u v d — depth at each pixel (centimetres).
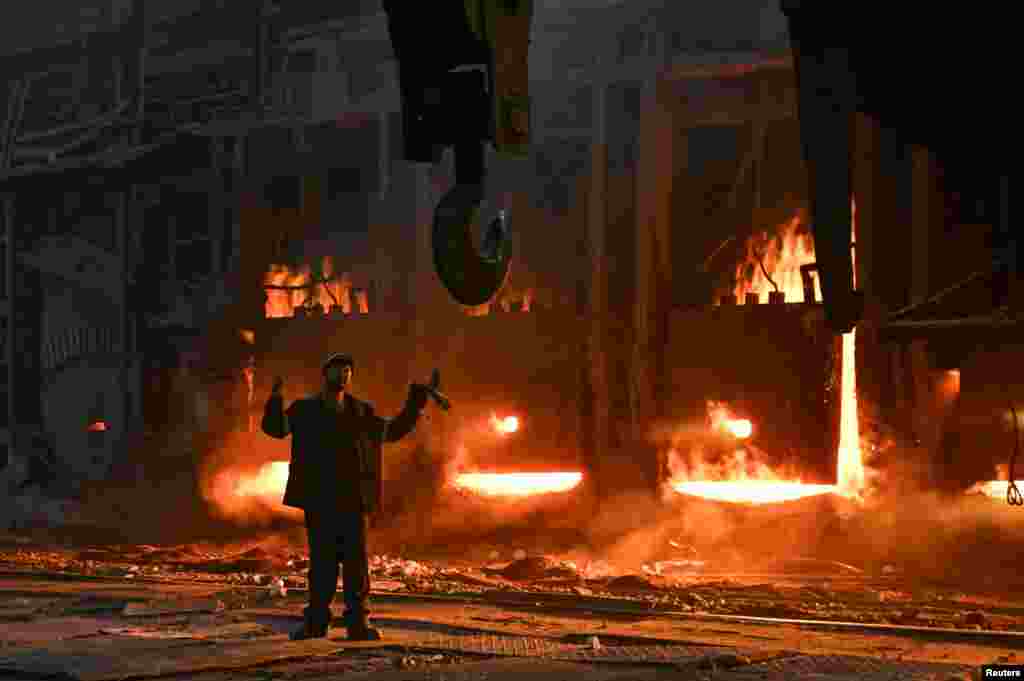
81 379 2973
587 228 2255
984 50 562
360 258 2575
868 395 1889
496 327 2275
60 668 668
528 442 2217
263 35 2869
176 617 964
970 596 1413
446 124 381
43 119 3262
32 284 3117
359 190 2666
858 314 600
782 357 2000
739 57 2150
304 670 686
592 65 2295
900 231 1880
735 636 870
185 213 2922
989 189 644
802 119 586
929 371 1775
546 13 2417
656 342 2120
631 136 2275
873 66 591
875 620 1080
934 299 927
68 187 3014
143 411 2728
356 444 847
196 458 2520
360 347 2395
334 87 2741
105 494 2648
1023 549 1714
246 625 905
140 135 3020
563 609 1048
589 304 2202
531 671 664
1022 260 660
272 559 1766
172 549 2080
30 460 2964
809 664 695
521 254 2361
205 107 2967
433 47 379
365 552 845
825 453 1938
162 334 2755
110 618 959
